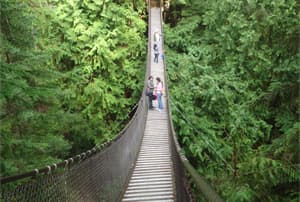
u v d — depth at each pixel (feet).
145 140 38.58
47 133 29.73
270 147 16.78
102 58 57.93
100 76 58.34
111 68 58.70
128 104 57.21
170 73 57.16
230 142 42.29
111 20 62.28
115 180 22.97
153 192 25.43
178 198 19.93
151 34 71.41
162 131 41.16
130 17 64.64
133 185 26.91
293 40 17.69
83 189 14.73
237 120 30.01
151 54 64.44
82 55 57.67
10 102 24.97
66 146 28.81
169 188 26.03
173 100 48.85
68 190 12.70
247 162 16.97
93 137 49.29
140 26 66.13
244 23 52.90
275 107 17.81
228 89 46.55
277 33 18.79
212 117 46.93
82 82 55.26
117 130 55.31
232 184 17.29
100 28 60.39
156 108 48.73
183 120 45.44
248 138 31.19
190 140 43.80
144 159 33.04
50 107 30.83
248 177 16.34
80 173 14.35
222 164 37.14
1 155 23.99
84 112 53.16
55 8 58.90
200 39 68.23
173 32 71.26
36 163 25.22
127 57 63.16
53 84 30.17
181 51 69.67
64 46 55.83
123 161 26.37
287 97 17.11
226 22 60.80
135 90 58.65
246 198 15.20
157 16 80.43
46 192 10.67
